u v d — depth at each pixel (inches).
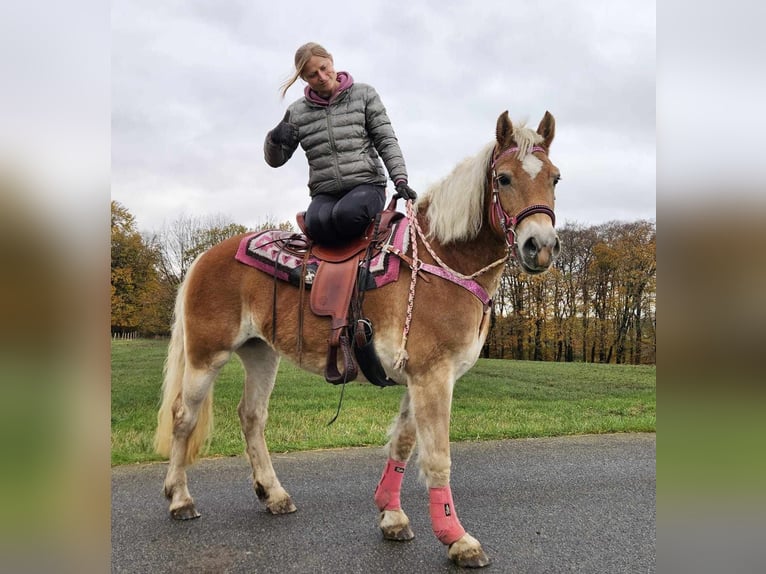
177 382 126.4
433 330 98.8
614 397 280.8
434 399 97.9
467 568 98.3
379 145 110.3
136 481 148.6
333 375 106.0
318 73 107.7
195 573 96.7
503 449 184.2
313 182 114.9
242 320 119.6
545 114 99.7
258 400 129.8
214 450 178.9
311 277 109.3
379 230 106.5
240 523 119.5
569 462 169.2
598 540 111.7
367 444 186.7
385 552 105.0
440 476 97.6
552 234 87.8
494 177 96.8
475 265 103.7
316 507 129.3
